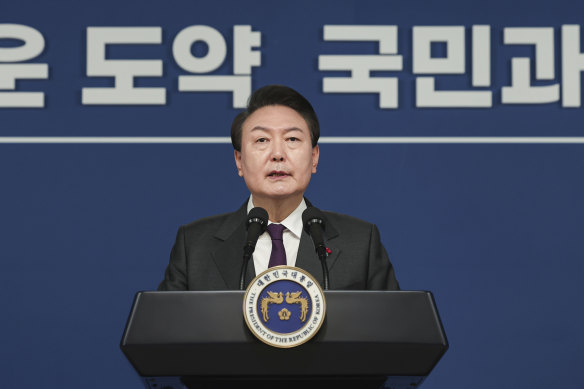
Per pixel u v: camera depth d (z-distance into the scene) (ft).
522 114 26.91
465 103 26.99
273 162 12.67
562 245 26.35
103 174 26.78
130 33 27.43
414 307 9.03
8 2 27.45
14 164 26.73
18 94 27.02
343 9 27.45
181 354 8.75
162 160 26.94
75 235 26.45
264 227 11.80
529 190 26.63
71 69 27.25
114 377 25.81
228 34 27.48
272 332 8.66
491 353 25.91
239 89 27.27
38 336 25.91
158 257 26.45
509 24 27.32
